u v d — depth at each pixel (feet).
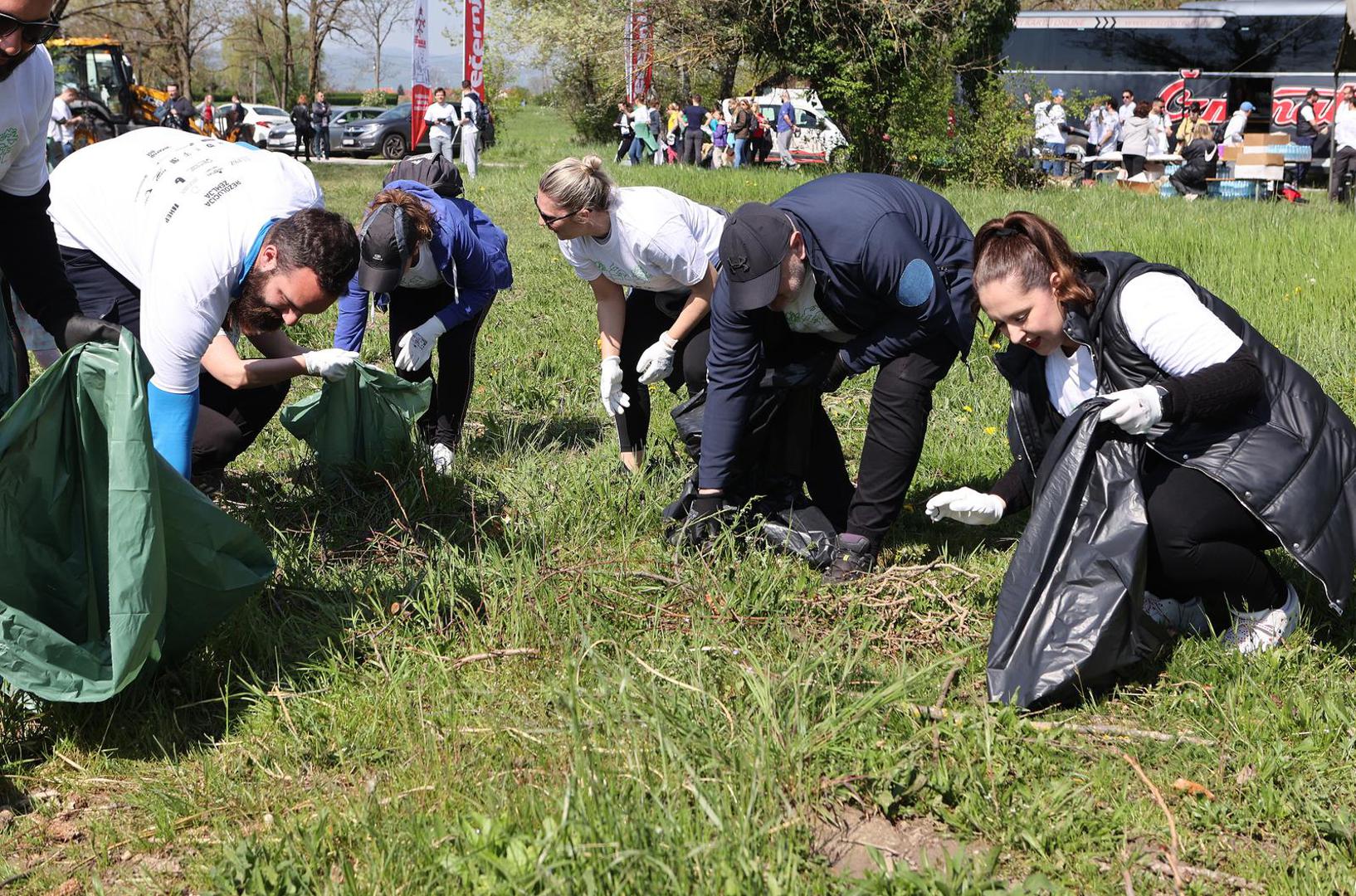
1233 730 9.25
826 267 11.26
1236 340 9.52
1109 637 9.53
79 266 12.59
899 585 11.90
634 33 93.56
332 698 9.93
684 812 7.70
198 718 9.84
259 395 13.97
